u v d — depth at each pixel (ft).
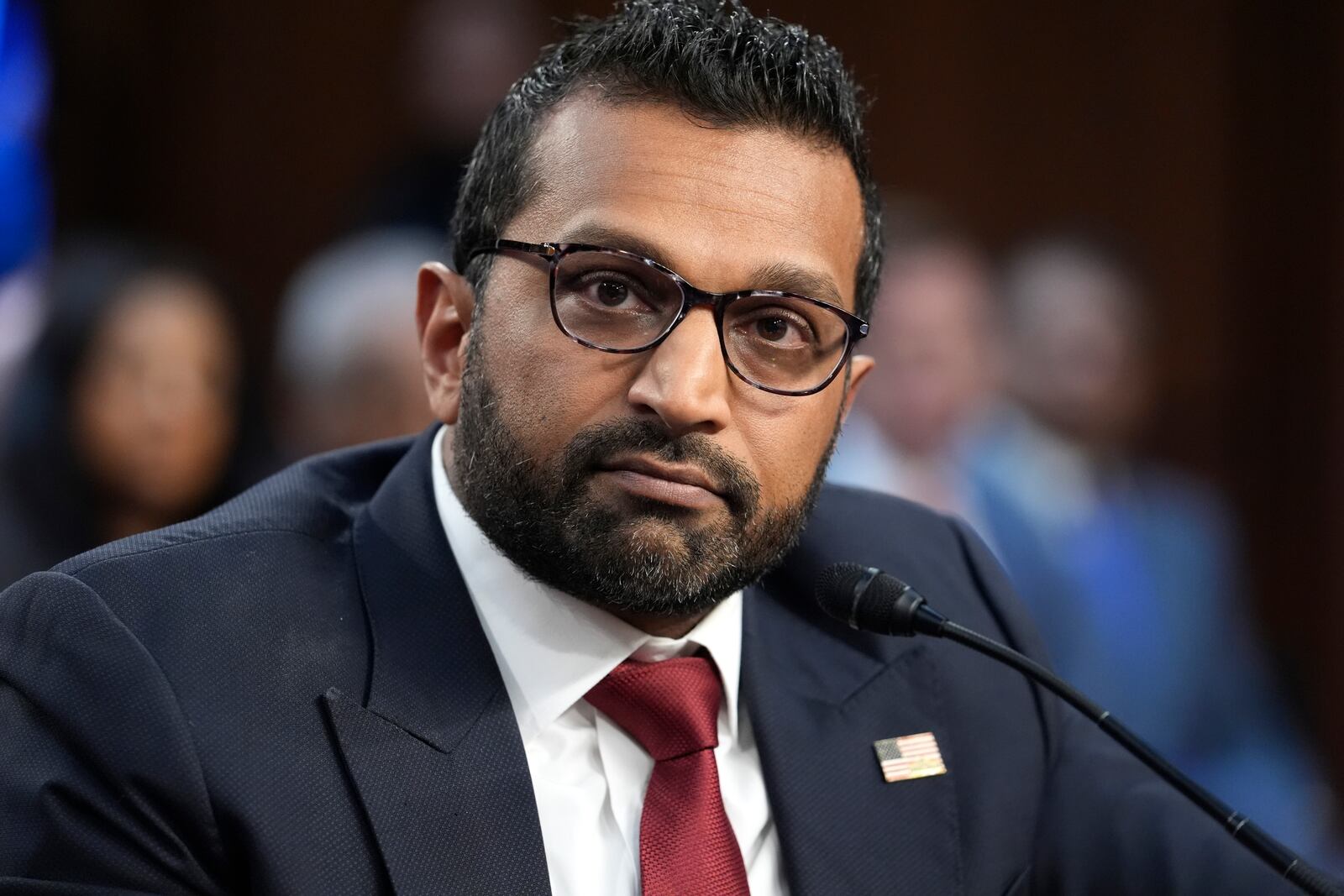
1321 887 12.69
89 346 24.23
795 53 14.24
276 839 12.59
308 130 40.86
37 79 35.73
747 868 14.35
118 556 13.82
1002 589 17.67
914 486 31.04
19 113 35.35
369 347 27.43
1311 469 44.19
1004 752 16.20
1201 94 44.32
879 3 43.27
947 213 38.40
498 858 13.10
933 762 15.49
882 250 15.67
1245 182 44.37
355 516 15.34
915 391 31.27
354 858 12.82
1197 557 33.32
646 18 14.21
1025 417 34.88
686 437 13.16
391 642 13.98
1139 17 44.09
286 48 40.78
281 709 13.17
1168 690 31.65
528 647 14.26
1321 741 43.29
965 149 43.52
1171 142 44.27
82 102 37.32
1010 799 15.93
